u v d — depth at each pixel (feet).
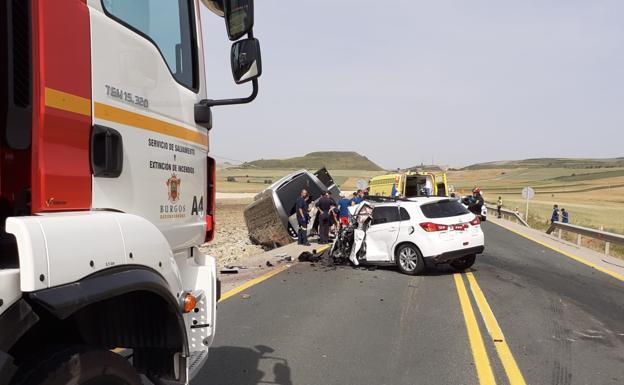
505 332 22.54
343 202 62.23
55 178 7.60
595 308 27.32
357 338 21.50
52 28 7.60
